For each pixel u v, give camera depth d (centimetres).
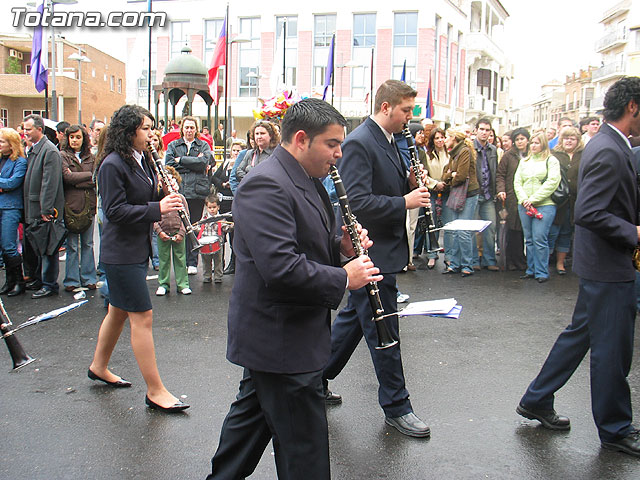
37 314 625
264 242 223
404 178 373
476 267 875
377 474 317
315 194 245
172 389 426
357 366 477
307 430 239
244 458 260
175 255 709
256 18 2977
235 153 882
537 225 784
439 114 3020
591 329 334
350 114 2889
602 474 318
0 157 707
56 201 685
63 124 863
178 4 3020
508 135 921
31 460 329
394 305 363
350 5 2861
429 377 454
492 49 3731
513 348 522
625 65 5319
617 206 323
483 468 323
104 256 382
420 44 2839
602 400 335
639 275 582
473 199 827
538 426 373
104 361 429
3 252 701
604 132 326
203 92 1218
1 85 4044
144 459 331
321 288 227
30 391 425
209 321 598
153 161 408
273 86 1593
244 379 260
